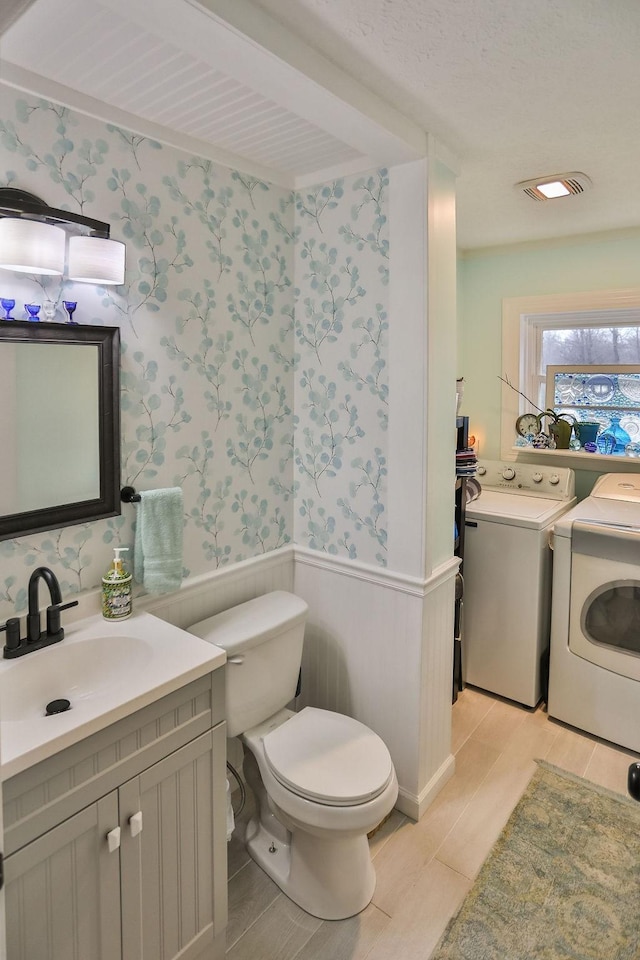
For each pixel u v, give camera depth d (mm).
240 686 1904
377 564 2176
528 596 2783
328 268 2176
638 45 1347
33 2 1132
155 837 1421
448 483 2160
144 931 1416
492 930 1718
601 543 2504
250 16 1202
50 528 1604
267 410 2248
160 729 1404
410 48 1368
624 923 1734
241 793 2227
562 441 3336
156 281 1812
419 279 1929
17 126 1450
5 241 1366
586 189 2355
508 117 1735
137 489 1837
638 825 2107
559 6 1200
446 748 2334
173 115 1691
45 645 1543
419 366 1965
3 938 821
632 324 3154
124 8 1104
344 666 2330
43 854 1193
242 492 2186
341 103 1489
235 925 1743
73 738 1202
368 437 2137
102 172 1640
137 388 1801
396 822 2141
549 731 2682
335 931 1725
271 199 2158
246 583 2238
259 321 2168
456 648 2916
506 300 3414
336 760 1782
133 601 1853
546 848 2010
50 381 1570
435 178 1908
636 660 2463
